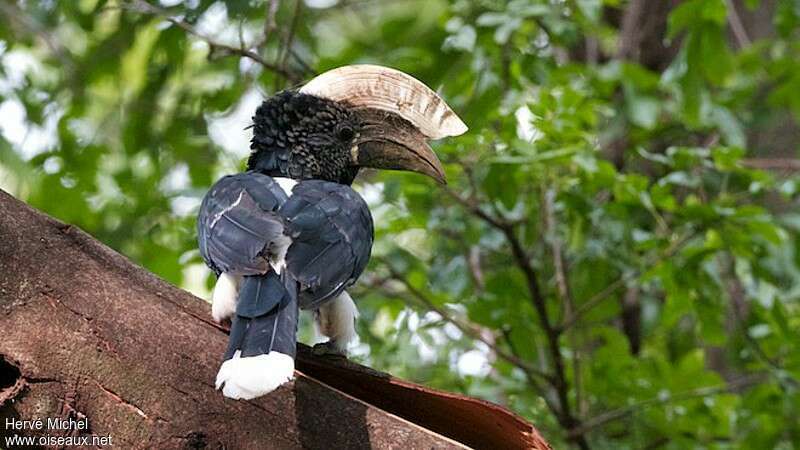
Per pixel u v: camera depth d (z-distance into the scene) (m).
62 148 15.34
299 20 13.68
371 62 14.51
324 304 7.11
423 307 12.84
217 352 6.12
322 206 7.09
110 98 16.38
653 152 14.66
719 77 12.89
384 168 8.03
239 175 7.54
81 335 6.11
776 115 15.45
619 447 12.73
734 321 13.79
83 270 6.27
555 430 12.44
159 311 6.21
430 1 16.95
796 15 14.94
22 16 15.14
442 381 13.33
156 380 6.05
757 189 11.60
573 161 11.44
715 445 12.52
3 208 6.36
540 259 13.15
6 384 6.20
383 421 6.00
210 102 15.19
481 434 6.34
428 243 14.44
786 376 12.34
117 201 15.20
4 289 6.18
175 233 14.38
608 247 12.33
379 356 12.84
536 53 13.84
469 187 12.42
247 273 6.48
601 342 14.68
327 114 8.05
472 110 12.84
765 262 12.72
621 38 15.45
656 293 14.58
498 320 12.35
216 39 14.19
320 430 5.97
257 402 6.00
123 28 15.26
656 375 12.84
